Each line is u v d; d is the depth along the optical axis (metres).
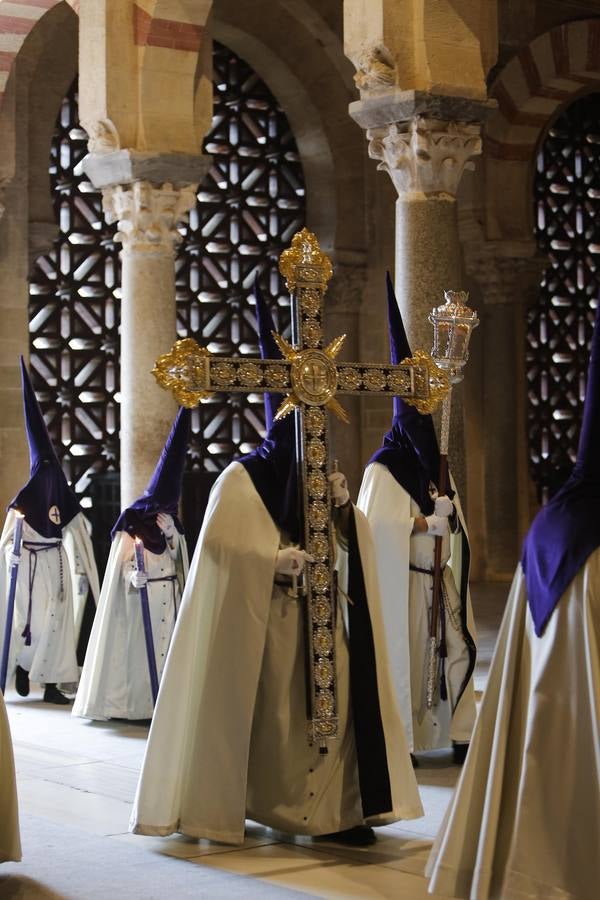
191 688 6.72
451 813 5.25
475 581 20.17
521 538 20.77
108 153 13.77
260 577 6.61
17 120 18.17
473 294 20.20
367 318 20.31
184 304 19.86
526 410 20.72
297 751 6.67
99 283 19.34
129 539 10.46
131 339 13.95
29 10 15.95
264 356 7.09
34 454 11.84
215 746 6.60
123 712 10.38
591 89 20.16
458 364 7.09
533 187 20.70
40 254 18.58
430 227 11.05
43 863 6.31
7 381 18.34
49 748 9.40
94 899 5.73
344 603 6.91
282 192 20.48
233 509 6.72
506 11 18.42
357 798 6.66
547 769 4.99
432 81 10.90
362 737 6.59
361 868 6.21
